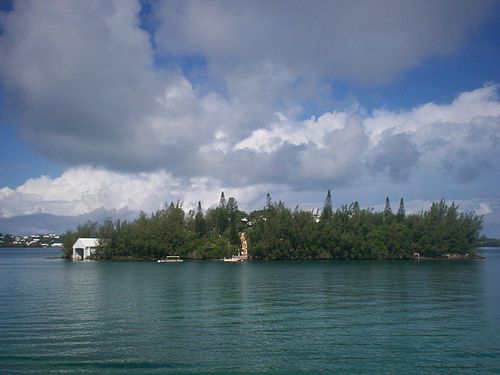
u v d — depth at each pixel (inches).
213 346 1432.1
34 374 1166.3
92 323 1782.7
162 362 1267.2
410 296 2620.6
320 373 1187.9
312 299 2488.9
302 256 7854.3
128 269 5511.8
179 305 2265.0
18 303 2342.5
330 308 2156.7
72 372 1183.6
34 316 1939.0
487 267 5762.8
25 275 4458.7
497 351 1381.6
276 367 1232.2
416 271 4990.2
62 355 1326.3
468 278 3978.8
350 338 1535.4
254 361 1282.0
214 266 6220.5
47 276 4318.4
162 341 1487.5
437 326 1728.6
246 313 2015.3
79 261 7746.1
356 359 1302.9
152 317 1914.4
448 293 2775.6
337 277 4141.2
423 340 1512.1
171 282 3631.9
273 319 1867.6
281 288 3105.3
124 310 2101.4
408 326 1729.8
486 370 1213.7
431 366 1245.1
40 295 2699.3
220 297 2591.0
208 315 1964.8
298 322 1804.9
